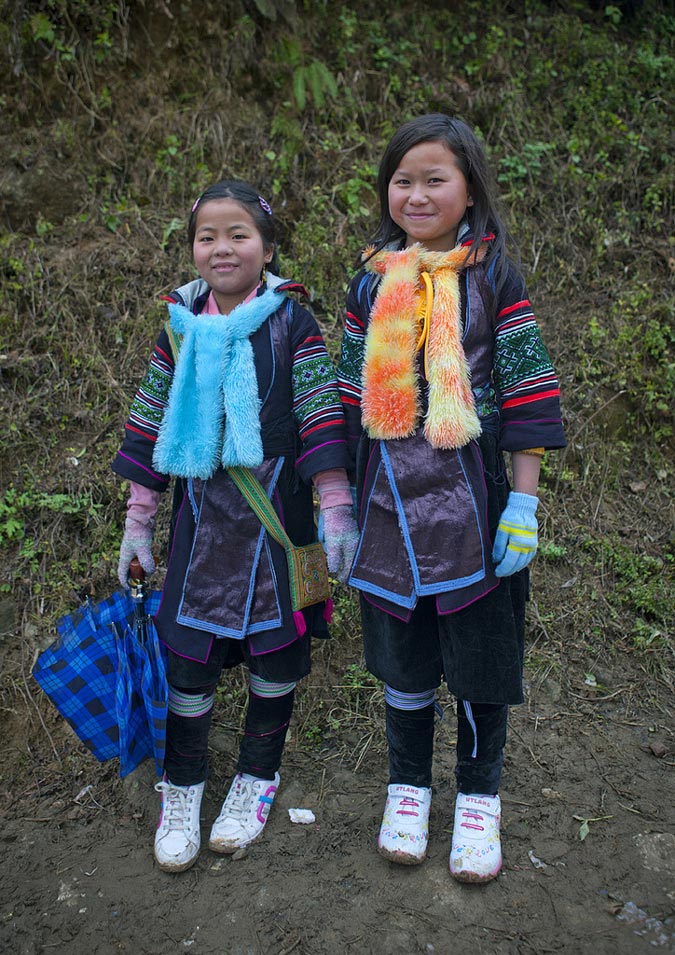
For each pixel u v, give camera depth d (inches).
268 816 85.7
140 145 138.9
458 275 72.6
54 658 80.2
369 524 73.9
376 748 94.0
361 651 103.1
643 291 140.3
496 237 73.4
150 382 79.6
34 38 132.3
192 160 139.8
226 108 144.6
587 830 83.4
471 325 71.5
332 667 101.7
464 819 78.5
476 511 70.7
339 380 77.8
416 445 71.7
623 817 85.0
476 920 74.1
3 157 130.8
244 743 85.0
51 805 87.7
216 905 76.1
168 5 142.3
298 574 77.1
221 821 82.4
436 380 69.5
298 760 93.0
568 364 131.7
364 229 139.8
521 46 167.3
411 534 71.4
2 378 115.7
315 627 81.6
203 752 82.7
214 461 75.4
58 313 121.8
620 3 180.7
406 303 71.7
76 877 79.3
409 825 79.2
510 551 70.1
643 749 94.1
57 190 131.6
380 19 162.6
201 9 144.6
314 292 132.0
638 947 71.3
